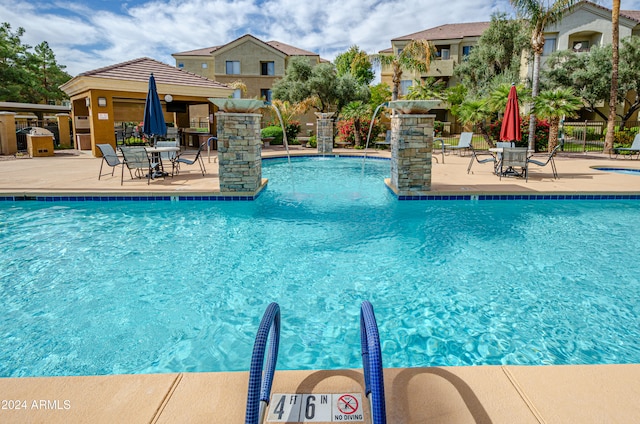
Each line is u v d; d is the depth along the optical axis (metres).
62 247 5.28
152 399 1.97
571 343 3.03
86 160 14.93
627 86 25.48
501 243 5.45
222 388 2.06
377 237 5.71
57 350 2.96
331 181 10.75
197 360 2.83
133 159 8.84
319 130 18.20
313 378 2.15
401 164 8.12
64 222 6.54
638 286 4.05
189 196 7.98
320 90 24.69
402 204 7.79
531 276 4.32
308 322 3.35
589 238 5.68
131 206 7.63
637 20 29.08
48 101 42.91
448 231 6.02
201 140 20.72
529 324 3.32
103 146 9.59
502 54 27.25
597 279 4.24
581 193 8.06
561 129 19.42
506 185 8.92
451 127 32.69
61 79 43.09
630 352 2.90
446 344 3.03
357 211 7.27
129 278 4.27
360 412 1.89
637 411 1.86
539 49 17.34
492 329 3.24
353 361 2.81
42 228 6.19
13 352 2.92
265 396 1.75
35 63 39.09
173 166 10.69
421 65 20.72
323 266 4.61
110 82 16.17
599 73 25.52
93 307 3.62
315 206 7.66
